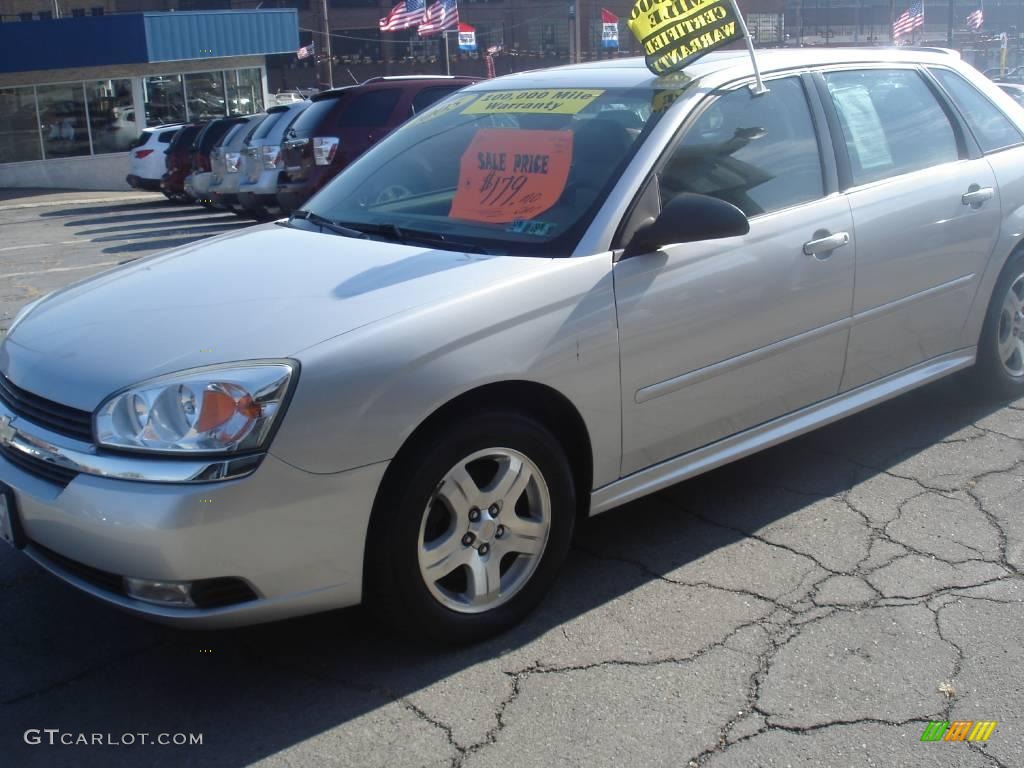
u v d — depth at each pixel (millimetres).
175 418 2557
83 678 2951
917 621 3141
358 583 2764
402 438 2703
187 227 15227
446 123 4102
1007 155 4715
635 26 3648
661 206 3332
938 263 4266
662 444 3418
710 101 3607
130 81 24734
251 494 2529
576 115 3656
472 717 2730
